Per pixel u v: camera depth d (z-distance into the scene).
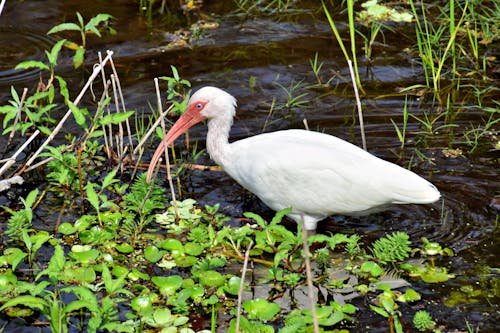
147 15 15.12
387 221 10.18
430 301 8.65
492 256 9.33
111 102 12.53
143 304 8.48
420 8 15.12
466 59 13.62
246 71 13.38
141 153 11.16
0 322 8.51
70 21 14.84
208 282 8.93
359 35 14.38
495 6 14.34
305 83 13.07
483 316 8.38
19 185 11.09
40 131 11.95
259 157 9.86
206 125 12.30
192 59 13.72
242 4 15.51
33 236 9.78
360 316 8.50
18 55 13.77
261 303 8.48
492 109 12.13
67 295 8.90
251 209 10.54
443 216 10.11
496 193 10.41
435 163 11.05
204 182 11.09
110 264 9.31
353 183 9.45
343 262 9.46
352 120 12.12
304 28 14.67
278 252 8.81
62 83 11.03
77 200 10.78
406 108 12.37
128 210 10.42
